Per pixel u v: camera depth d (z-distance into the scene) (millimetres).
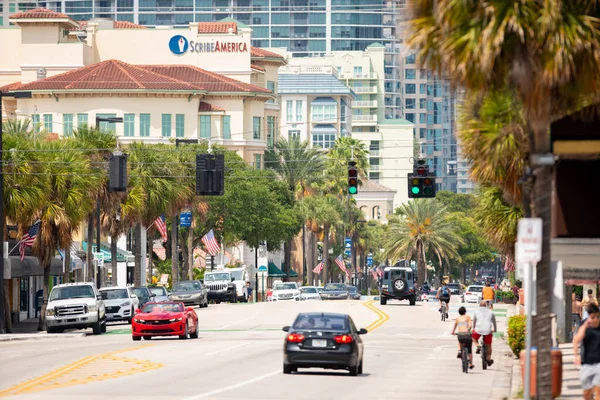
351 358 64562
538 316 42250
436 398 54031
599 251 44469
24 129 167750
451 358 82625
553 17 38000
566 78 39500
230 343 96500
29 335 111562
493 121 57312
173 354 82500
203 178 105562
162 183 175000
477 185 85188
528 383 40562
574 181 44875
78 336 113188
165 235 177250
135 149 176250
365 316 144125
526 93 40312
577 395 53875
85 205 132000
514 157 58344
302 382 60844
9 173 121438
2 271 116062
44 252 127625
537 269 43594
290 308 163750
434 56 40625
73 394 53031
